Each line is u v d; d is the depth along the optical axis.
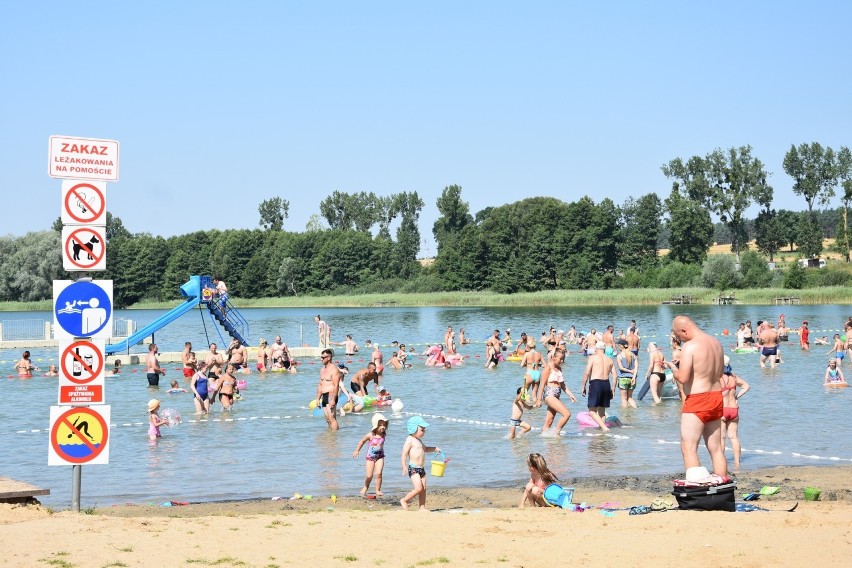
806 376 31.55
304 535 9.38
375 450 14.30
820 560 7.76
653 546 8.37
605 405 20.81
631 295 98.44
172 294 134.75
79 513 10.93
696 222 129.88
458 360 39.22
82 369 10.91
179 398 28.12
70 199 10.69
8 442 20.27
